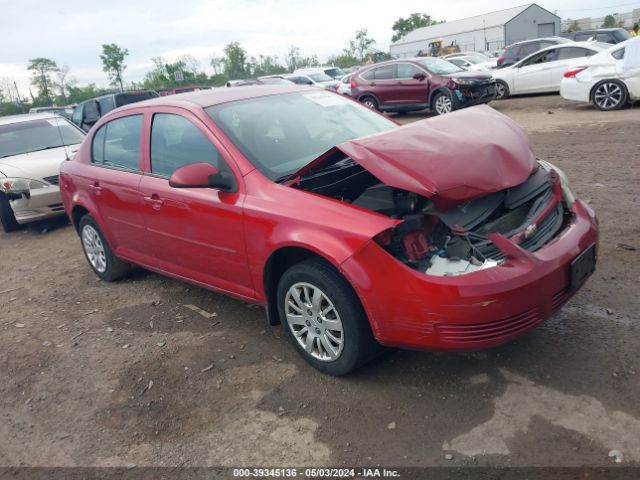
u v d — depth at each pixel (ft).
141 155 15.20
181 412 11.27
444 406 10.31
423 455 9.25
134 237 16.01
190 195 13.25
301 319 11.77
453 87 48.88
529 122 40.29
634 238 16.33
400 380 11.23
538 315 9.91
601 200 20.08
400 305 9.84
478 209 10.68
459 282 9.45
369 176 12.37
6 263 22.89
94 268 19.08
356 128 14.89
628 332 11.75
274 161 12.60
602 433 9.14
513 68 54.34
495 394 10.42
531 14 181.98
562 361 11.09
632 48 38.60
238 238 12.31
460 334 9.58
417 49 208.03
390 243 10.09
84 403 12.05
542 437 9.23
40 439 11.10
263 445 10.02
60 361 13.93
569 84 41.83
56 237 25.80
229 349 13.34
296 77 79.20
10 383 13.29
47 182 25.64
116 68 173.47
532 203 11.33
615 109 39.83
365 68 55.52
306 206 11.05
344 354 11.00
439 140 11.08
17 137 29.66
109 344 14.43
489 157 10.71
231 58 196.54
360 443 9.71
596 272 14.55
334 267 10.74
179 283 17.92
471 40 190.19
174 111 14.24
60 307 17.31
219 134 12.93
